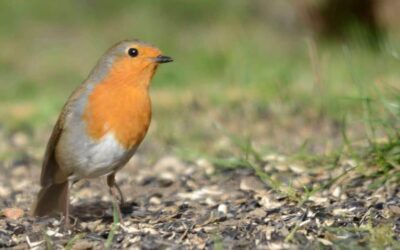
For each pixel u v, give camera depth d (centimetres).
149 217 957
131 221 944
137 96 914
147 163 1279
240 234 873
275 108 1547
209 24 2806
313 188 1013
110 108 903
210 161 1223
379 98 1173
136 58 913
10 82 2319
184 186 1115
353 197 976
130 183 1155
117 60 913
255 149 1266
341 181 1030
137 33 2780
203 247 845
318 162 1128
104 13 2959
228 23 2767
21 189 1149
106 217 967
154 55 919
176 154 1316
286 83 1644
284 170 1114
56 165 962
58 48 2677
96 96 910
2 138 1499
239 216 934
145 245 852
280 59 2102
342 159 1109
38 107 1725
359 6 2280
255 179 1095
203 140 1403
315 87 1549
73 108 919
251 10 2809
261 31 2641
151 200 1048
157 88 1931
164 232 891
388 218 890
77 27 2877
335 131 1366
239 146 1252
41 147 1421
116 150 911
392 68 1731
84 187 1132
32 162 1316
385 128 1102
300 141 1324
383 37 2056
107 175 951
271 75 1766
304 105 1538
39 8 2980
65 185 977
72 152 923
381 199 953
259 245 841
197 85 1898
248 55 2066
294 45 2431
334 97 1508
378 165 1035
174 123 1520
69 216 957
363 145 1138
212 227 896
